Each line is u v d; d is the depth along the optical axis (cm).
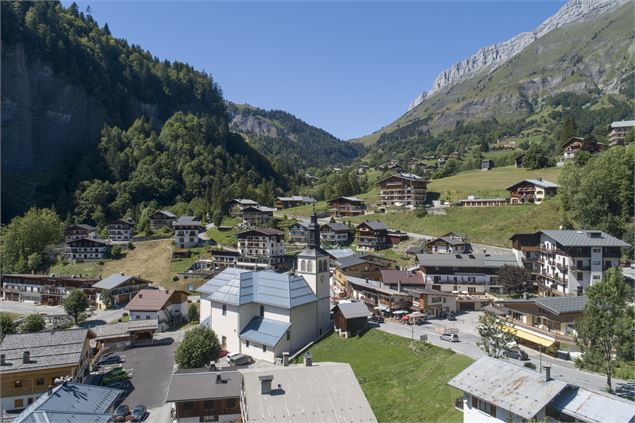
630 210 10788
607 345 4575
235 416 5156
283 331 7144
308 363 4984
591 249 8356
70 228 18188
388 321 7894
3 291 13425
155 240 17950
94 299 12081
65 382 5047
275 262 14325
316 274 7844
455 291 9656
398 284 8950
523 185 14575
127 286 12244
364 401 4356
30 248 16550
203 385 5281
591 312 4691
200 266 14862
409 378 5631
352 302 7806
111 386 6538
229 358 7062
